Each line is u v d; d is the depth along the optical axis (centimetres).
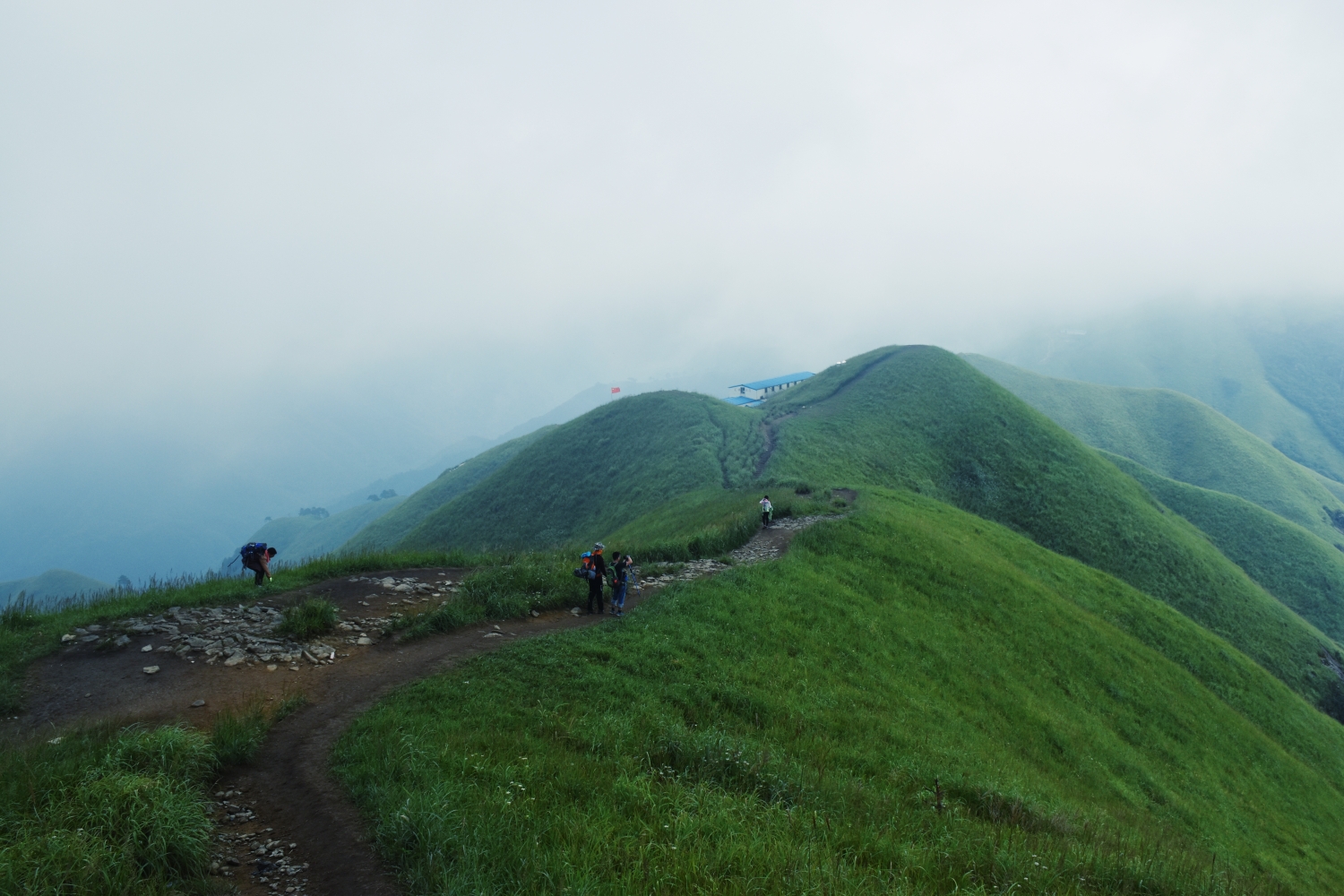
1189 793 2484
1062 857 1092
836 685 2039
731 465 7369
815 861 857
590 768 1104
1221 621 6284
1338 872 2409
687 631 2072
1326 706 5625
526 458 10362
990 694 2489
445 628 1912
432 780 951
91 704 1312
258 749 1146
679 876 768
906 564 3356
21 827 786
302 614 1798
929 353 10744
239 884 768
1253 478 17950
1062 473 8038
